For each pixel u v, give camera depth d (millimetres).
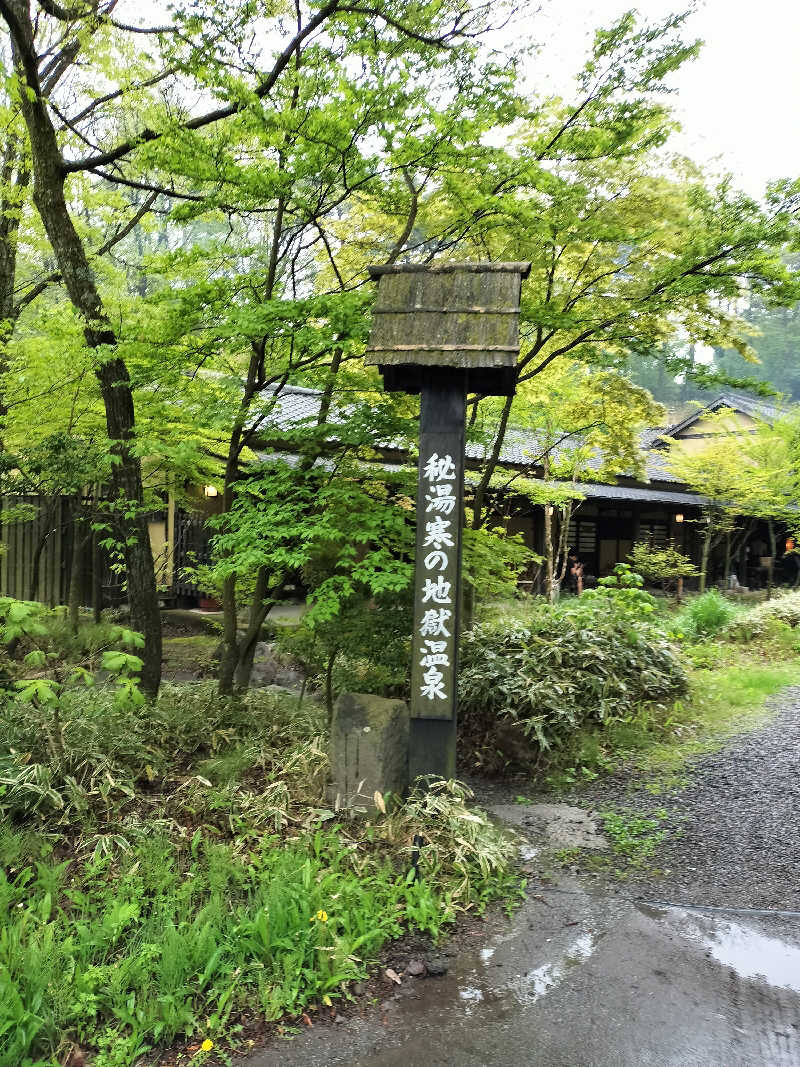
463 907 3553
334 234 6656
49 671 6840
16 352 6941
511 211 5109
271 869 3543
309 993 2873
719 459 15555
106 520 7168
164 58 5125
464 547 5500
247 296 5254
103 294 7527
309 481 5082
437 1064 2570
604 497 16906
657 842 4383
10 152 8461
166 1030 2643
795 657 9641
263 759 4812
